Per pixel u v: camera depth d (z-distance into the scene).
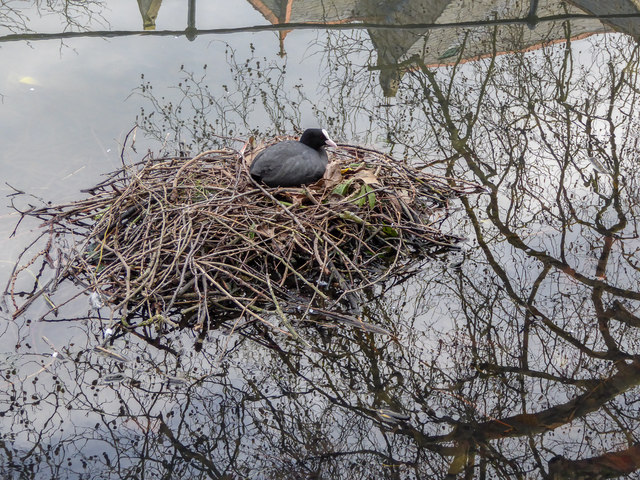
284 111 7.18
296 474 3.55
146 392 4.02
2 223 5.41
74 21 8.89
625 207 5.73
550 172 6.29
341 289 4.84
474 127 7.10
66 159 6.21
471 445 3.72
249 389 4.05
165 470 3.54
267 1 9.34
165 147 6.45
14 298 4.73
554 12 9.67
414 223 5.18
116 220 5.05
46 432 3.74
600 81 7.89
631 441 3.72
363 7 9.84
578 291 4.86
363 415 3.91
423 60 8.41
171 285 4.70
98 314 4.60
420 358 4.30
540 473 3.55
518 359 4.30
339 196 5.14
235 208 4.92
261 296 4.67
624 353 4.33
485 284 4.94
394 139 6.86
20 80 7.38
